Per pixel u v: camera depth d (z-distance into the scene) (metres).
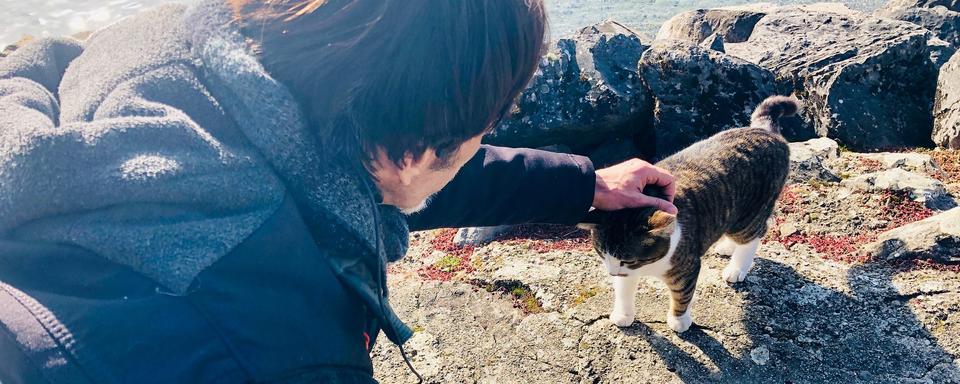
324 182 0.88
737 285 2.88
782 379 2.46
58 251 0.79
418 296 2.95
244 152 0.86
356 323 0.96
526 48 0.89
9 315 0.78
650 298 2.88
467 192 1.50
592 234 2.68
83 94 0.91
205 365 0.77
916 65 4.45
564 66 4.17
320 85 0.86
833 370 2.48
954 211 3.07
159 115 0.84
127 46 0.94
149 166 0.78
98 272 0.78
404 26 0.81
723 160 2.79
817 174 3.58
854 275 2.90
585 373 2.54
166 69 0.88
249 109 0.85
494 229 3.37
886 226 3.20
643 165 2.04
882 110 4.30
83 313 0.76
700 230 2.64
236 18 0.89
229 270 0.81
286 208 0.87
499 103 0.92
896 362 2.49
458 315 2.84
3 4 6.16
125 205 0.78
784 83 4.50
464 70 0.84
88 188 0.77
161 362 0.75
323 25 0.84
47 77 1.05
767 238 3.20
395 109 0.85
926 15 6.52
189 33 0.92
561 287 2.93
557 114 4.07
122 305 0.76
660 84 4.13
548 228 3.37
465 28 0.82
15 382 0.77
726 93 4.12
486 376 2.56
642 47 4.37
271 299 0.83
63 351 0.75
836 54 4.51
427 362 2.62
